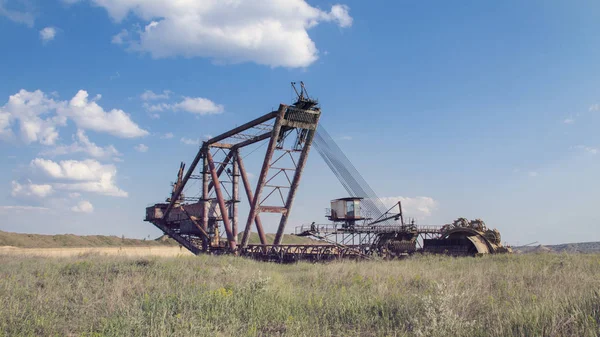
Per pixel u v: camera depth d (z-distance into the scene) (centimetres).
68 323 1132
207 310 1168
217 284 1638
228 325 1052
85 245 8744
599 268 1962
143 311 1181
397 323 1088
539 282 1569
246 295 1324
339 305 1247
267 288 1416
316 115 4397
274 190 4550
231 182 5362
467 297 1227
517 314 998
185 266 2344
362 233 4662
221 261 2908
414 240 4391
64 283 1703
